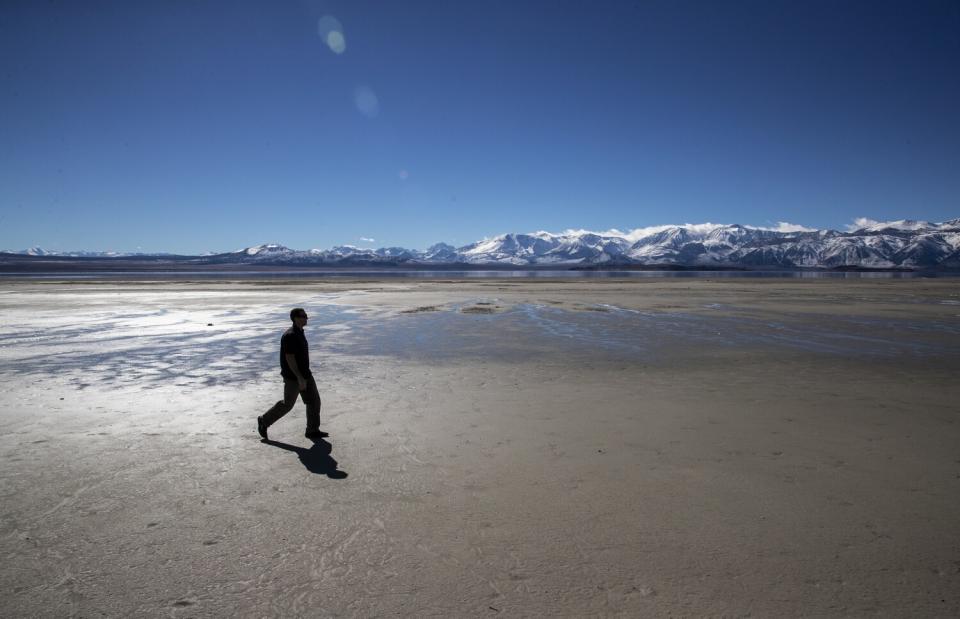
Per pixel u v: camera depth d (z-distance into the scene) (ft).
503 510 18.12
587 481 20.52
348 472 21.67
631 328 72.90
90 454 23.95
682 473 21.27
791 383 38.50
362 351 53.88
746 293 162.91
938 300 131.95
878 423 28.22
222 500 19.11
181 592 13.69
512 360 48.37
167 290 180.34
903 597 13.24
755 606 12.90
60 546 15.98
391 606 13.03
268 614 12.80
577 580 14.02
